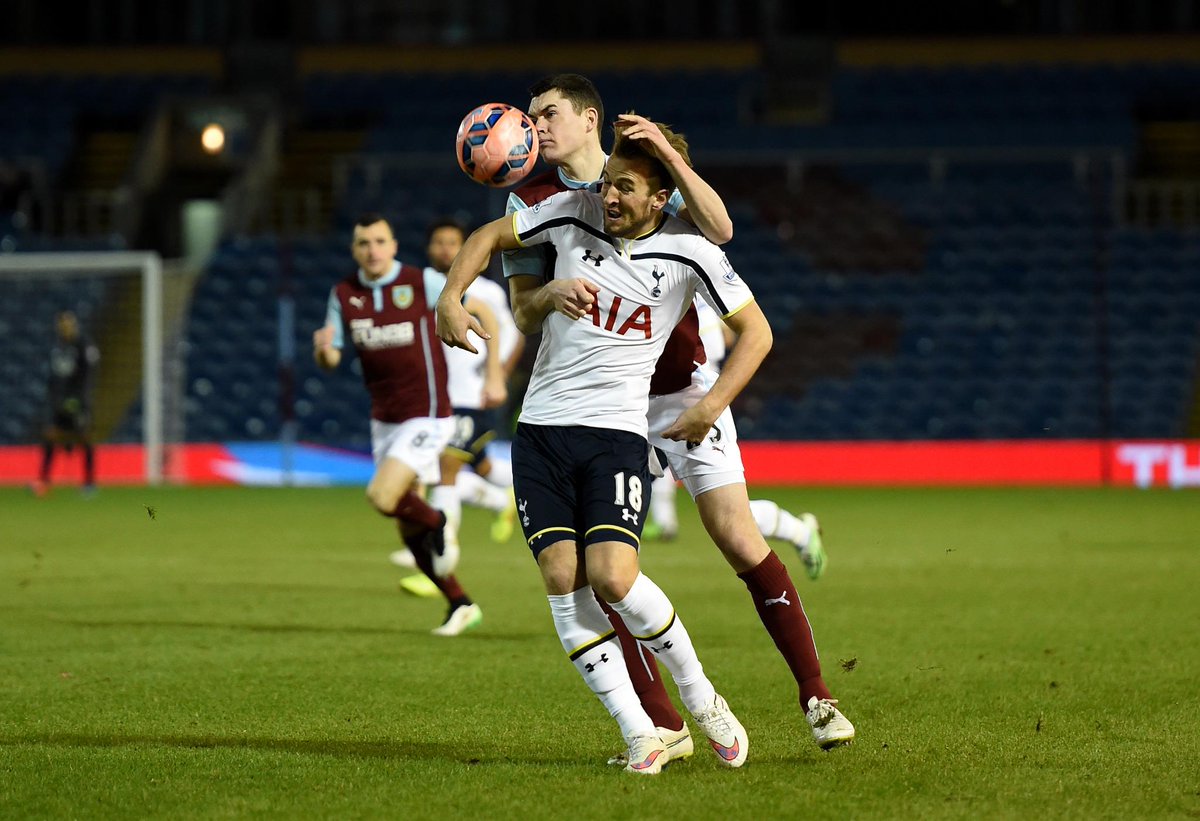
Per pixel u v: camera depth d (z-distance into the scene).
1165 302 83.00
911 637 25.03
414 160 89.31
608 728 17.47
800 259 86.75
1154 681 20.64
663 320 15.71
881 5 102.38
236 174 94.50
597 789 14.31
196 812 13.49
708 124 96.44
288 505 60.09
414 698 19.42
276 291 84.88
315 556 39.88
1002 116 96.31
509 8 103.44
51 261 75.06
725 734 15.32
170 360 80.56
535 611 28.89
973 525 49.25
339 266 86.00
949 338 82.81
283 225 91.38
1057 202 88.69
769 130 94.12
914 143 93.44
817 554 27.08
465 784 14.53
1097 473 73.00
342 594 31.47
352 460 75.56
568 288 14.94
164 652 23.45
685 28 103.19
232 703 19.06
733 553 16.25
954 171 91.94
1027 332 82.62
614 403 15.57
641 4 103.06
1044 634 25.36
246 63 100.94
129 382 80.88
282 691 19.94
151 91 100.38
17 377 81.62
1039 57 100.62
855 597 30.70
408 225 88.44
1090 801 13.81
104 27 102.88
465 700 19.27
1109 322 82.56
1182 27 100.56
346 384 81.69
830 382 81.69
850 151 92.75
